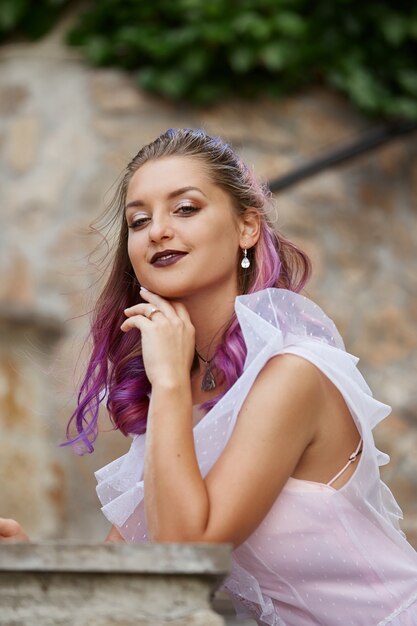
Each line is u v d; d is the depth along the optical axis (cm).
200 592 198
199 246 263
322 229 597
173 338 253
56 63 634
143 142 607
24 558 197
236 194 274
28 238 598
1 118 632
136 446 281
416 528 546
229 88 617
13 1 642
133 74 624
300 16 632
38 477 567
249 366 248
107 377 294
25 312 581
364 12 634
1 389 579
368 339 582
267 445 238
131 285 296
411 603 253
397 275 599
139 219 270
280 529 248
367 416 259
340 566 251
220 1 612
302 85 627
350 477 254
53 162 611
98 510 561
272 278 275
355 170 615
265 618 257
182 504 226
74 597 199
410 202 618
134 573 198
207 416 250
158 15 627
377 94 621
